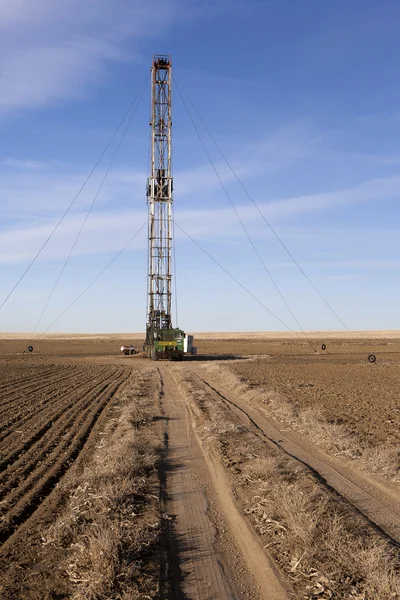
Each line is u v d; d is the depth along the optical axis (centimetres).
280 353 8256
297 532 759
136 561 711
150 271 6134
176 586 662
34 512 918
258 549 763
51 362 6122
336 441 1434
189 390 2884
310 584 654
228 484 1089
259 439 1514
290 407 2066
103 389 3080
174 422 1897
